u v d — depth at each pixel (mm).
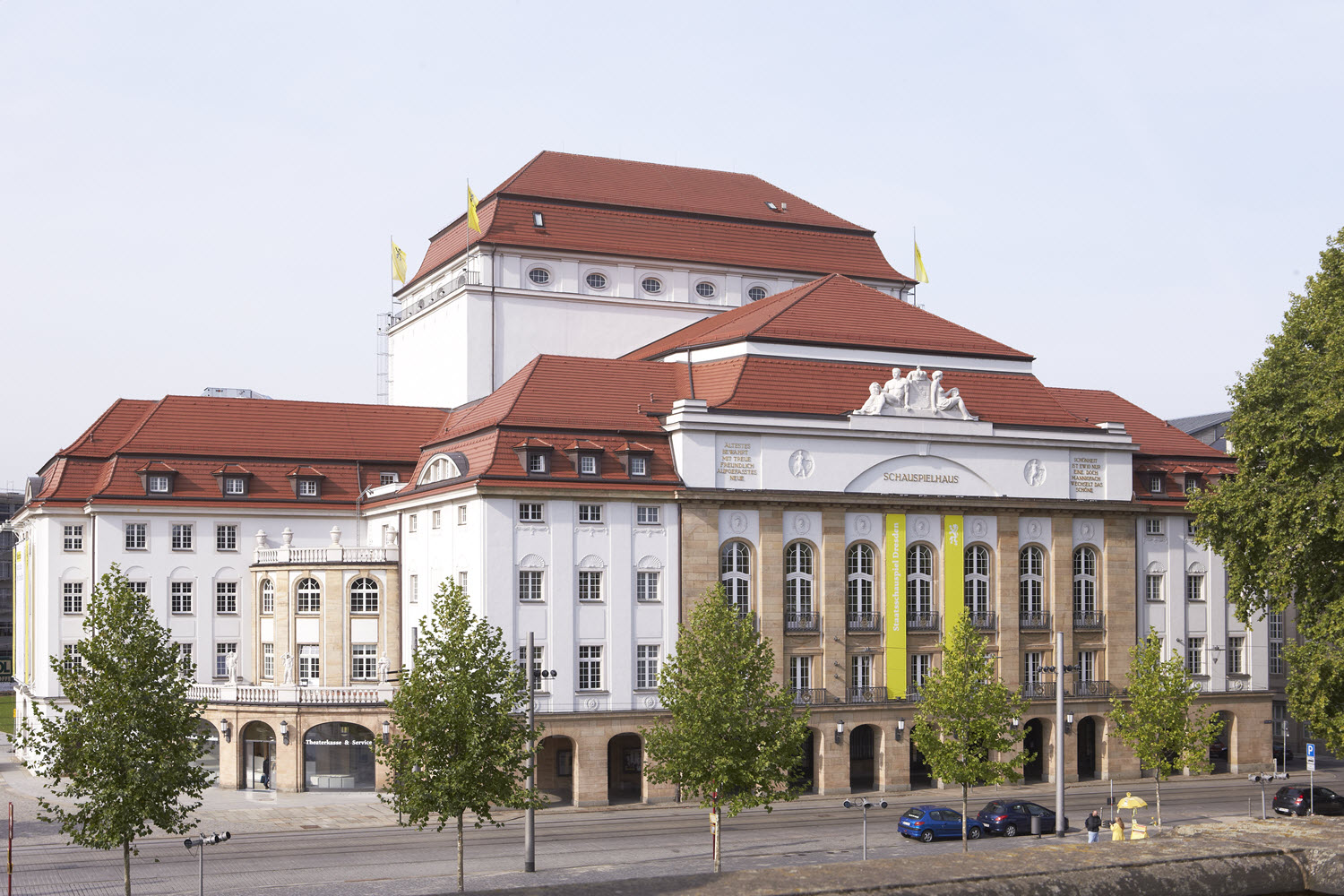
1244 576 56062
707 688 47094
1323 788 59594
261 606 75000
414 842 53156
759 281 94812
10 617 165625
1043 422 74812
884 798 66312
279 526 77938
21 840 54062
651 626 65625
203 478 77250
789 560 68312
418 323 97562
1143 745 59438
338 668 72188
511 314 87875
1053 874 10180
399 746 41844
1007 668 71938
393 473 81062
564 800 66125
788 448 68188
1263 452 54562
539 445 64750
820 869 10562
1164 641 76750
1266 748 78250
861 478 69625
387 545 74375
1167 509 77062
